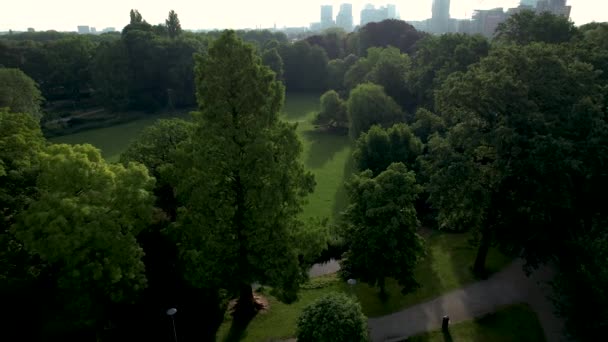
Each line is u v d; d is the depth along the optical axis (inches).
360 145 1781.5
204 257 909.2
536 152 1026.7
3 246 832.9
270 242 932.6
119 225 834.8
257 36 6801.2
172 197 1227.2
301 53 4746.6
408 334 999.6
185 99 3922.2
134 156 1238.9
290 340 981.8
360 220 1062.4
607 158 1075.9
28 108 2549.2
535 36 2046.0
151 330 1036.5
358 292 1171.9
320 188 2030.0
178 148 978.7
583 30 2333.9
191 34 4490.7
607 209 1167.0
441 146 1197.7
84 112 3757.4
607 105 1256.8
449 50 2487.7
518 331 1003.3
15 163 888.9
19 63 3681.1
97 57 3646.7
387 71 2896.2
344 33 6156.5
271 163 872.9
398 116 2456.9
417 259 1059.9
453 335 993.5
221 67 835.4
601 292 758.5
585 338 828.6
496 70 1232.8
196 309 1109.7
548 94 1135.6
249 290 1077.1
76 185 829.8
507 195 1151.0
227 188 932.6
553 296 1080.8
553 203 1046.4
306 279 1022.4
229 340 995.9
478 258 1236.5
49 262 812.6
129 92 3705.7
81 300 828.6
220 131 853.2
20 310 940.0
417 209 1688.0
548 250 1123.3
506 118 1098.7
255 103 867.4
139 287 904.9
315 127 3280.0
